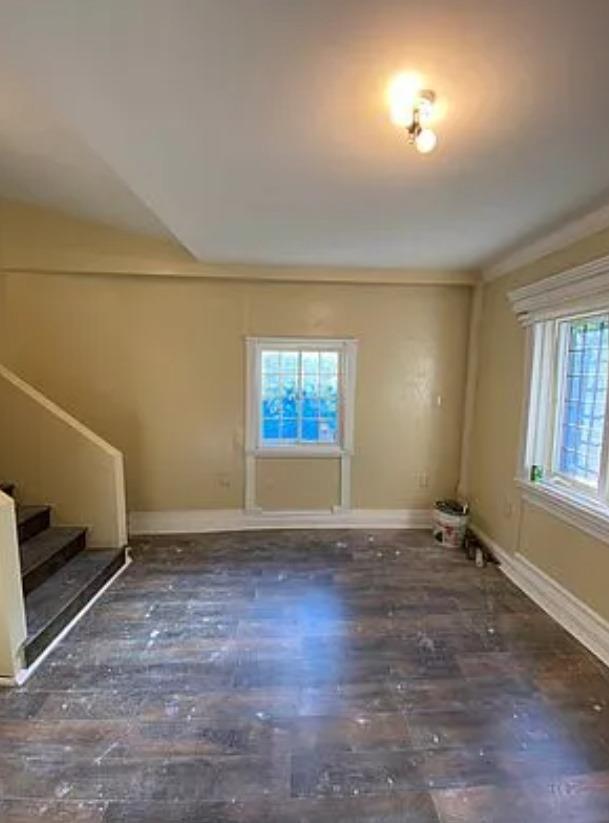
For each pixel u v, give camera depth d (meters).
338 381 4.62
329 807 1.69
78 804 1.69
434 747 1.96
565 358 3.25
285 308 4.43
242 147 2.05
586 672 2.45
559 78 1.53
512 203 2.65
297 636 2.76
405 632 2.81
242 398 4.46
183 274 4.18
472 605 3.14
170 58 1.48
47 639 2.59
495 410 4.02
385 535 4.43
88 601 3.09
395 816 1.66
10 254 4.03
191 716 2.12
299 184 2.44
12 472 3.73
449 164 2.19
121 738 1.98
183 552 3.98
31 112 2.35
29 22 1.36
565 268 3.10
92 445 3.70
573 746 1.97
